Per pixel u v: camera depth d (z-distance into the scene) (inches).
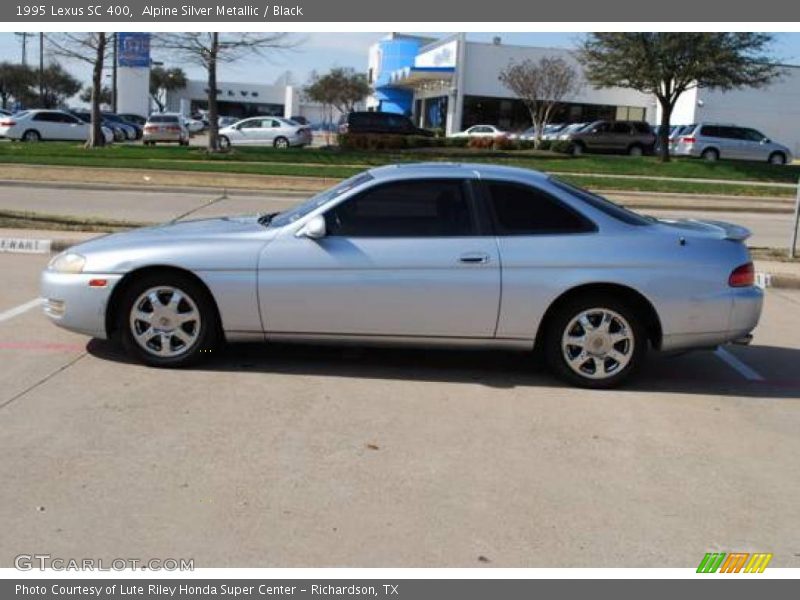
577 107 1900.8
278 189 844.0
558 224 235.8
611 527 155.7
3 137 1475.1
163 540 145.5
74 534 146.6
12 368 236.8
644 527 156.2
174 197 761.6
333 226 235.1
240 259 232.5
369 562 141.1
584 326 235.3
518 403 223.1
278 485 167.3
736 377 258.2
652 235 235.8
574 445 194.9
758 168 1154.0
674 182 978.1
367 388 230.5
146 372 236.8
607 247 232.1
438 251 230.8
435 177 238.2
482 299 231.0
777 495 172.2
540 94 1628.9
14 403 208.4
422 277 230.2
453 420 208.1
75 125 1475.1
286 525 151.6
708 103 1913.1
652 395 235.9
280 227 239.1
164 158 1047.0
